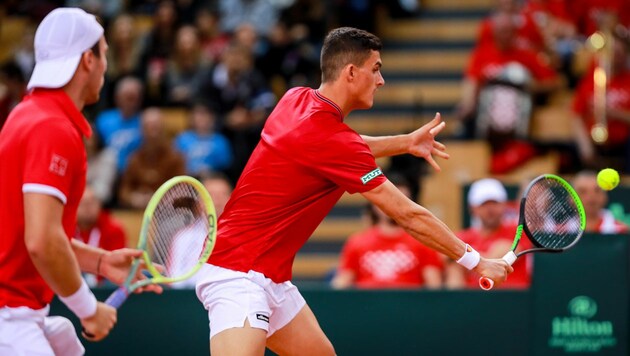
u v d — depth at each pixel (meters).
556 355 19.86
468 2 38.19
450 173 29.66
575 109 30.83
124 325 20.19
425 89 35.12
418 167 29.33
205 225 14.39
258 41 35.22
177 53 33.69
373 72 14.33
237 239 14.37
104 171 29.77
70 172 12.09
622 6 33.94
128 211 29.17
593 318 19.84
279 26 34.22
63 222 12.43
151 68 33.31
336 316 20.03
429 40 37.19
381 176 13.94
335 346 20.02
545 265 19.94
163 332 20.17
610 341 19.80
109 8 37.72
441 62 36.31
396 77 36.16
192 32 33.81
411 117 34.03
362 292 20.09
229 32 35.88
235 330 13.99
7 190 12.15
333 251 30.69
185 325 20.16
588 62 34.16
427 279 22.89
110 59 34.38
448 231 13.90
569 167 31.11
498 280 13.99
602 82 30.41
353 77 14.20
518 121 29.92
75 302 12.09
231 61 31.91
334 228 31.05
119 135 30.72
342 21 35.50
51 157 11.92
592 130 30.52
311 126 14.05
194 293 20.19
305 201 14.39
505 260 14.25
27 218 11.78
